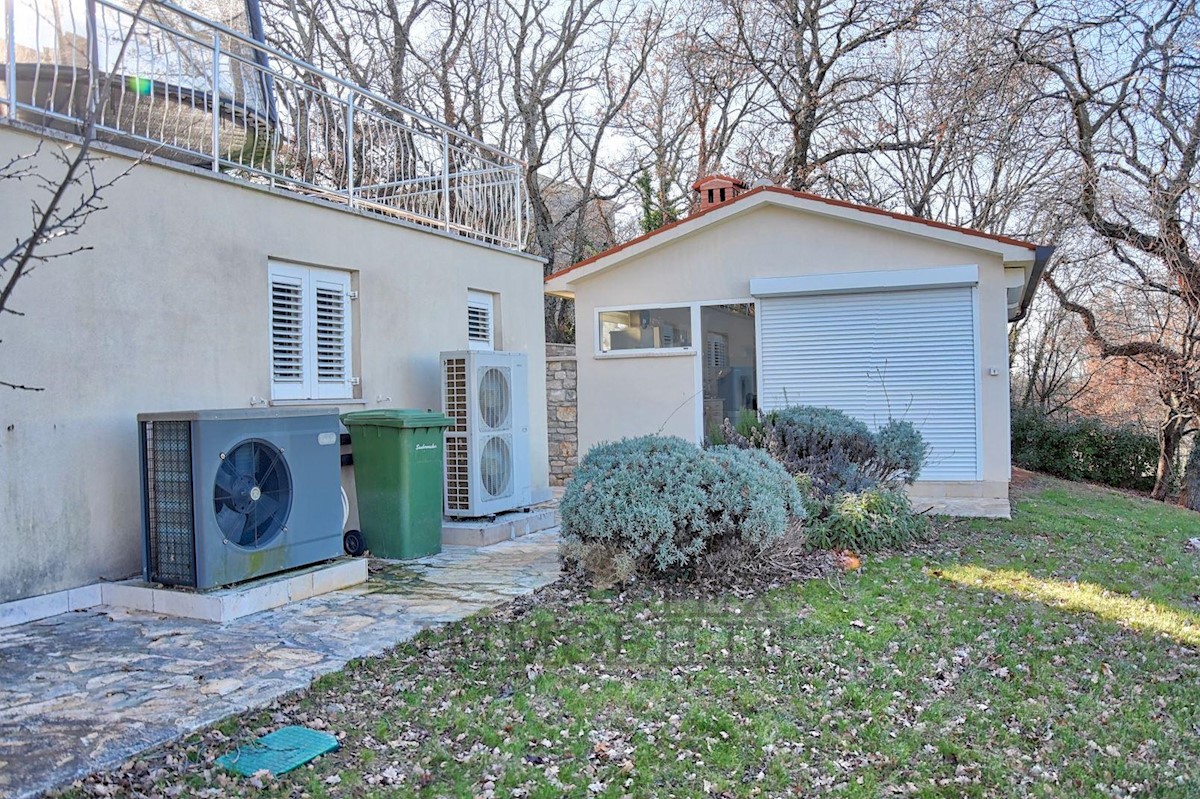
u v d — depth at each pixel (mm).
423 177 9023
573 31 21906
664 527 5523
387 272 7383
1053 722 3777
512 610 5055
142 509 4871
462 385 7395
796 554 6594
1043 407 20062
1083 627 5176
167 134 6426
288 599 5133
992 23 13016
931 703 3928
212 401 5648
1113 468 15938
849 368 11102
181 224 5453
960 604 5531
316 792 2801
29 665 3887
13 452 4473
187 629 4508
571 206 24297
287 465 5246
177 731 3152
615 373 12359
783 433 8312
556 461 12773
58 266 4688
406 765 3055
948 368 10680
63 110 5664
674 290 12008
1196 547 8211
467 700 3668
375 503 6578
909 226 10578
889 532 7301
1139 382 16469
